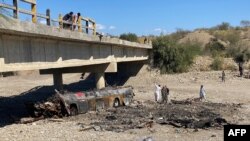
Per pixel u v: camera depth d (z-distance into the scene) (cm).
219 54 7406
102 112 2855
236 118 2567
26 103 2731
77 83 5722
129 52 4853
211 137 2016
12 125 2358
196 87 4866
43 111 2666
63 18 2642
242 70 5841
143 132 2138
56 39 2539
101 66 3875
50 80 6356
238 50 7556
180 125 2314
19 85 5731
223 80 5312
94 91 2978
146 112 2811
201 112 2778
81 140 1923
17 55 2061
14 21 1830
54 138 1962
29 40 2197
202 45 9019
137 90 4716
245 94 4112
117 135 2045
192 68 6556
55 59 2577
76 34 2683
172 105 3219
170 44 6306
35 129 2208
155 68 6200
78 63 3028
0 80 6519
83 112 2812
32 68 2238
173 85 5144
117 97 3169
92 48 3372
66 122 2473
